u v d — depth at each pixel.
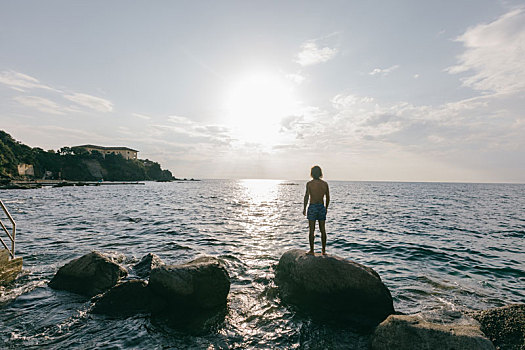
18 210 24.72
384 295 5.93
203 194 59.94
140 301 5.94
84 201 36.34
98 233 14.63
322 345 4.79
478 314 5.52
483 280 8.30
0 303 6.19
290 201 45.47
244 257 10.32
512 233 16.25
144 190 74.75
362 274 6.08
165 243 12.48
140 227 16.77
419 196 56.28
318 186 7.16
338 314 5.95
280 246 12.34
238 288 7.30
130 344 4.65
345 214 25.02
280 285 7.25
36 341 4.71
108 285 7.02
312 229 7.11
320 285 6.22
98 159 148.00
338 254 11.22
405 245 12.81
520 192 85.25
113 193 58.06
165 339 4.85
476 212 27.50
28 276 7.89
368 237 14.62
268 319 5.72
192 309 5.95
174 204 34.06
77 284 6.97
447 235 15.38
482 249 12.21
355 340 5.03
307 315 5.93
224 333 5.12
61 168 129.25
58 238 13.17
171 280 5.93
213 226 17.72
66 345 4.60
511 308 5.32
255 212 27.17
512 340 4.60
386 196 55.50
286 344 4.79
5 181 81.00
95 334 4.97
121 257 9.70
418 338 4.21
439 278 8.41
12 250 7.97
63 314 5.72
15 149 109.00
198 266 6.34
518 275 8.82
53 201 35.53
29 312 5.79
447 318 5.72
